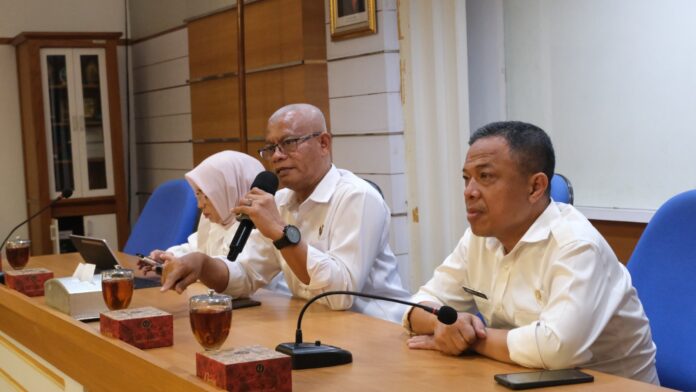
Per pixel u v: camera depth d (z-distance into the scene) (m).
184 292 2.71
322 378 1.66
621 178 3.83
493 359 1.78
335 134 4.77
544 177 1.86
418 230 4.40
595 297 1.75
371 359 1.81
